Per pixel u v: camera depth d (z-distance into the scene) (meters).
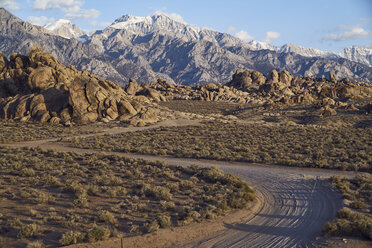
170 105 128.75
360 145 41.88
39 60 90.50
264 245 11.96
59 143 48.66
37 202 16.20
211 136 55.53
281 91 159.12
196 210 15.91
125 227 13.38
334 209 16.50
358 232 12.41
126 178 23.75
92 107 72.62
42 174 23.41
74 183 19.75
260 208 17.28
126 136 55.84
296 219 15.18
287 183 23.39
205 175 24.58
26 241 11.48
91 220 14.05
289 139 50.12
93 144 46.84
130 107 74.75
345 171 28.19
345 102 107.00
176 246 11.89
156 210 15.83
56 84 80.00
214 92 159.62
